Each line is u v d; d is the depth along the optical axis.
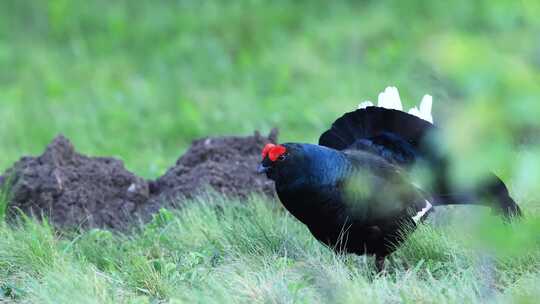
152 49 41.56
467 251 16.12
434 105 18.94
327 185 15.33
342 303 13.75
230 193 20.31
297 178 15.36
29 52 41.91
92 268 15.61
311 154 15.38
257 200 19.53
